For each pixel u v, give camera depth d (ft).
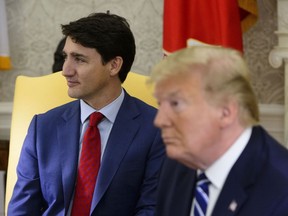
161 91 4.06
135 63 11.78
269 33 11.27
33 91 8.00
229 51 4.18
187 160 4.19
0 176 11.13
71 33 6.64
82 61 6.65
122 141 6.73
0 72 12.08
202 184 4.30
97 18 6.72
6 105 11.94
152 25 11.64
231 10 10.14
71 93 6.76
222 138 4.12
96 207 6.55
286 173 4.07
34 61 12.06
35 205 6.91
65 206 6.66
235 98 4.02
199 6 10.39
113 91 6.85
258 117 4.21
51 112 7.16
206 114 3.99
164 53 10.57
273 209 3.94
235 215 4.05
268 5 11.18
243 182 4.11
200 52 4.11
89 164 6.71
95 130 6.82
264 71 11.38
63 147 6.83
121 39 6.75
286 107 10.66
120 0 11.69
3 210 11.12
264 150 4.20
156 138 6.76
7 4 11.93
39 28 11.96
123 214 6.68
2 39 11.43
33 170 6.95
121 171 6.64
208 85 3.98
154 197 6.61
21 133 7.83
